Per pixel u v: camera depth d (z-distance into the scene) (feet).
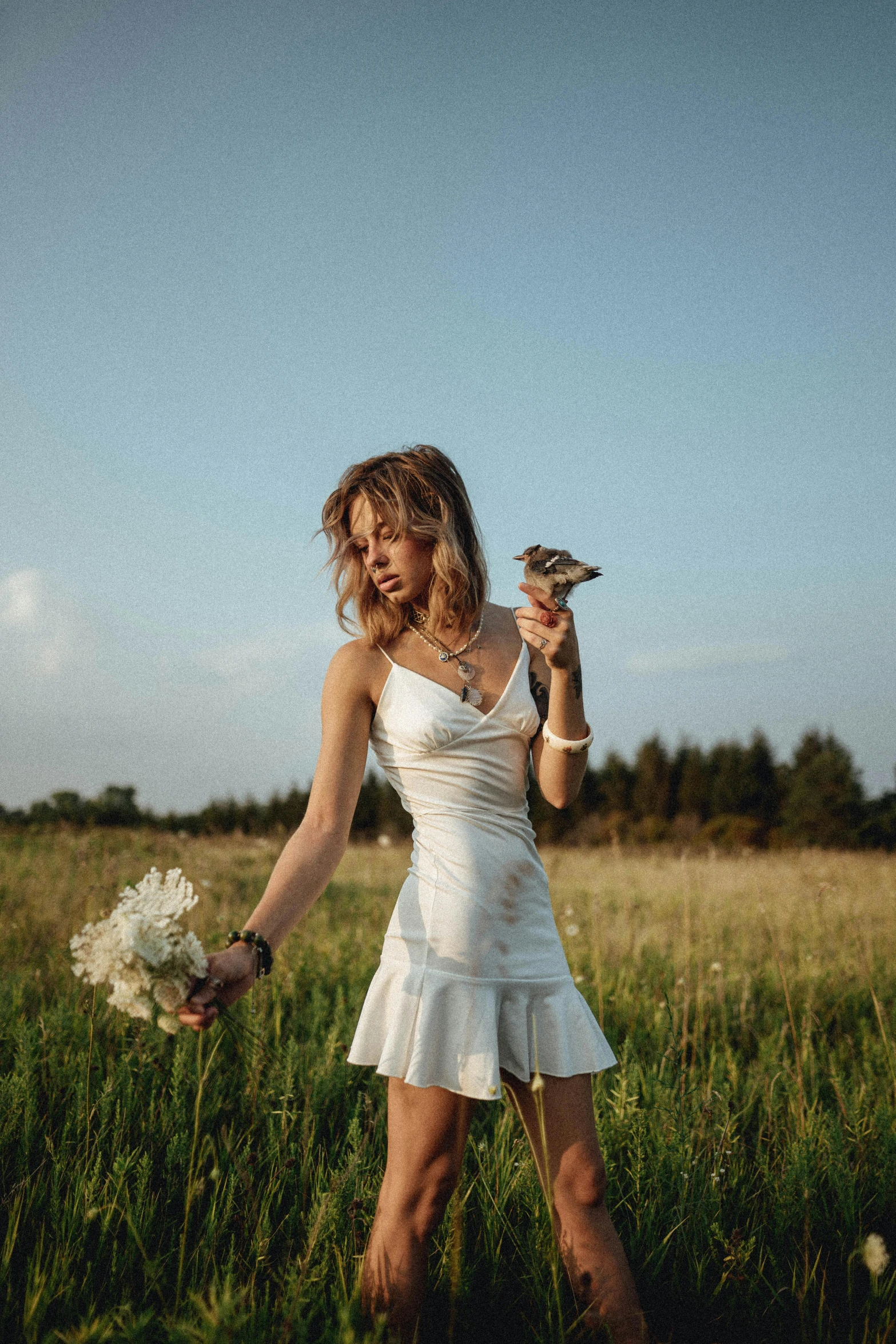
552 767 7.18
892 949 20.61
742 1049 13.96
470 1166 9.31
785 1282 7.40
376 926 23.79
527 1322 6.62
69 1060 10.71
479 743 6.93
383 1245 6.33
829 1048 14.20
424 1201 6.42
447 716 6.87
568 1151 6.65
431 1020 6.45
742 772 164.96
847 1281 7.38
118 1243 7.35
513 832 7.06
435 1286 7.06
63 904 22.22
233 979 5.76
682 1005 15.65
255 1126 9.62
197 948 5.31
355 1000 14.87
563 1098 6.70
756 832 101.09
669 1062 11.68
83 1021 12.09
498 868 6.84
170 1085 10.42
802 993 17.22
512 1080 6.95
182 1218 7.87
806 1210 8.01
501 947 6.72
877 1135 9.71
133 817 63.93
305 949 18.61
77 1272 6.85
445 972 6.57
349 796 6.99
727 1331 6.95
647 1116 9.91
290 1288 6.00
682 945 19.98
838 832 105.60
